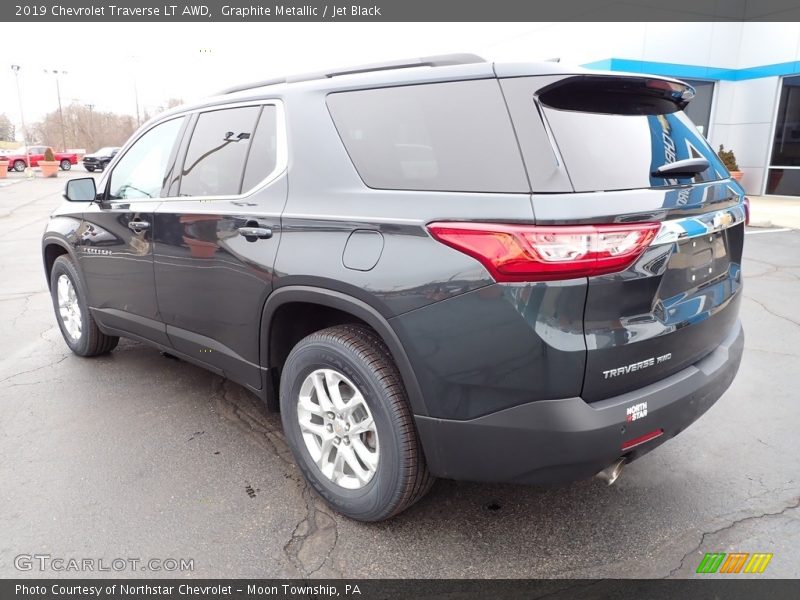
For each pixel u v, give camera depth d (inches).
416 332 82.4
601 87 86.1
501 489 108.9
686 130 100.3
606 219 73.8
